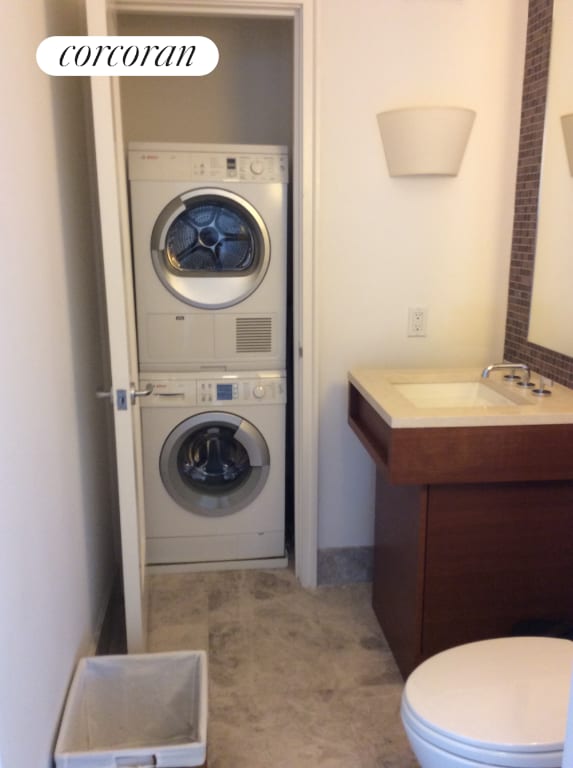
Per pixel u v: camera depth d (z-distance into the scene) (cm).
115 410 190
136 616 202
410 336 256
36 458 146
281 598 262
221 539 280
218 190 249
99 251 246
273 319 263
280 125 293
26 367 140
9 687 120
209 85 288
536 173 231
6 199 129
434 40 233
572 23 207
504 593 203
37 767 138
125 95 285
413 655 205
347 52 231
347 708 203
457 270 252
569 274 213
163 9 221
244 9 223
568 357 213
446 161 230
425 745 138
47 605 151
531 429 186
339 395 258
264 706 203
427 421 183
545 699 142
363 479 267
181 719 182
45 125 166
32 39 154
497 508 196
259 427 270
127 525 197
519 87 239
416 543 198
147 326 259
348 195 242
